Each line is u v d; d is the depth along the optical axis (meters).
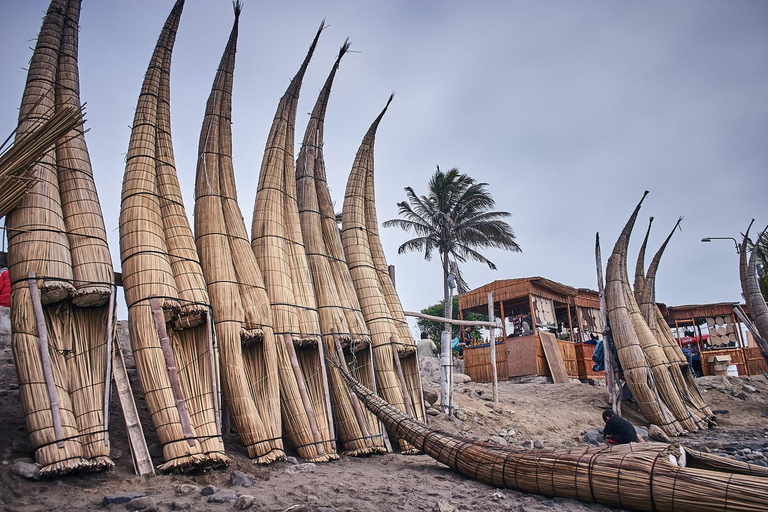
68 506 5.66
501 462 7.66
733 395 19.92
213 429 7.48
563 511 6.59
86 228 7.60
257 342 8.88
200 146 9.83
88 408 6.88
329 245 11.32
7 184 6.77
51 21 8.70
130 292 7.73
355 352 10.83
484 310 25.38
